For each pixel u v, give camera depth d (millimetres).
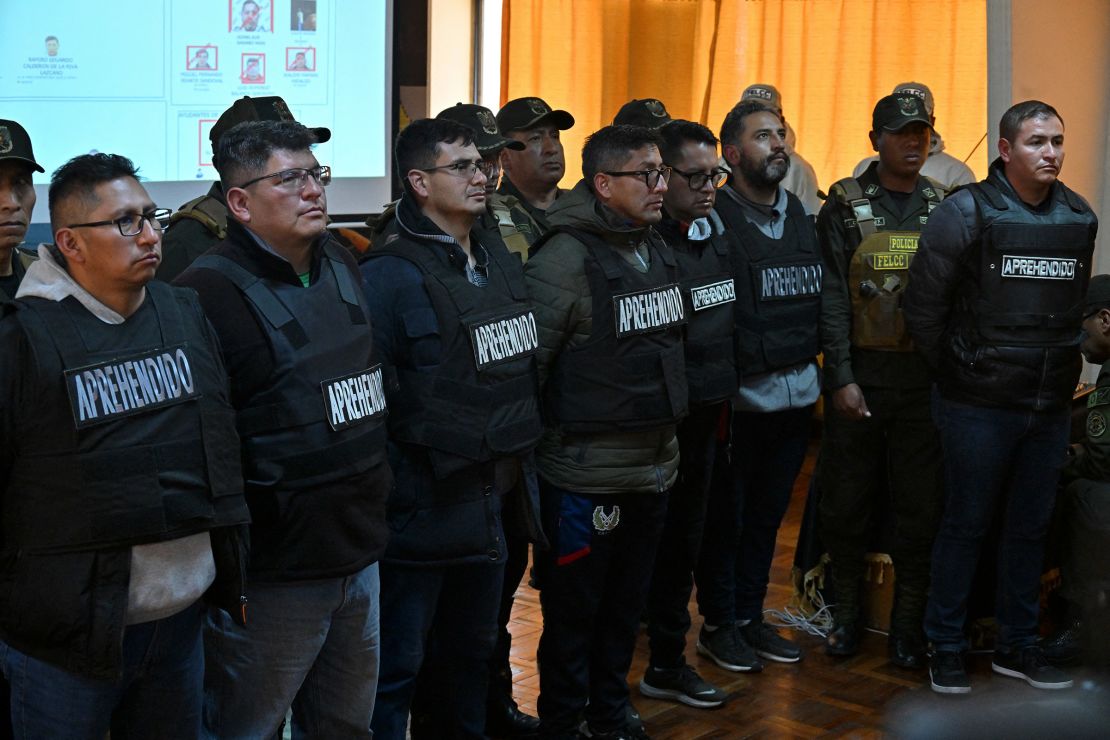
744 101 3465
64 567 1695
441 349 2293
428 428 2273
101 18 4047
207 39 4277
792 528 5105
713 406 3135
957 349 3307
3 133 2283
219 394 1842
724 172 3109
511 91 6496
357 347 2045
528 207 3432
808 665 3598
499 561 2375
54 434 1682
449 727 2504
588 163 2746
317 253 2064
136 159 4160
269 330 1943
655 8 6926
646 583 2879
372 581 2137
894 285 3488
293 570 1967
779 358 3371
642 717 3195
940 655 3416
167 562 1772
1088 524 3352
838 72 6688
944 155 4910
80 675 1717
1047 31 4254
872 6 6586
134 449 1725
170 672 1861
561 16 6578
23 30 3906
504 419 2361
